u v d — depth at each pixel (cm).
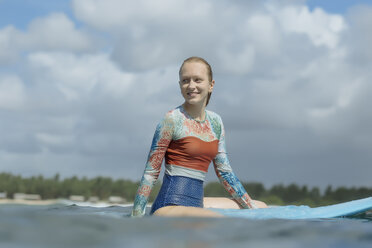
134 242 156
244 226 206
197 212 285
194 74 331
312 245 162
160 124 332
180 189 328
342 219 311
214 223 216
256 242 164
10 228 170
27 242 148
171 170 335
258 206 379
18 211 233
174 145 335
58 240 153
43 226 178
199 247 152
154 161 327
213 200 378
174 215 289
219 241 164
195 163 335
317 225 223
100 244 150
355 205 360
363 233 191
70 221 196
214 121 359
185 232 182
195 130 337
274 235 181
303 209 350
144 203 320
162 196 330
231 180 377
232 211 328
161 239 164
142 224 202
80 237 160
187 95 334
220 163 376
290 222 240
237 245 157
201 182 342
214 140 348
